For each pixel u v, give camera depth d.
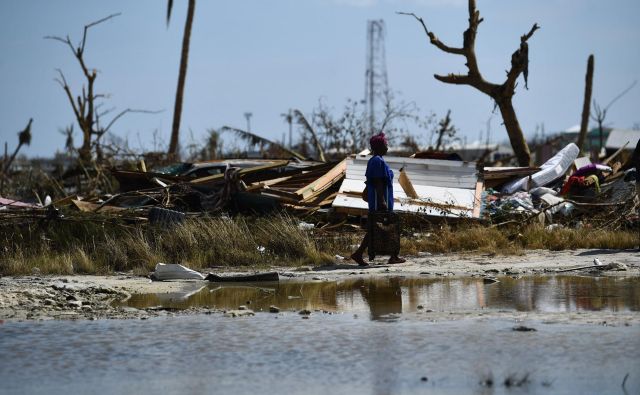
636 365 7.70
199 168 26.19
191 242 18.03
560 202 22.20
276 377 7.61
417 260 17.56
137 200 23.03
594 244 19.44
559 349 8.38
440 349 8.52
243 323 10.25
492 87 30.61
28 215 19.91
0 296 12.29
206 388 7.29
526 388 7.08
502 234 20.20
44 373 7.88
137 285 14.39
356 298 12.30
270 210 21.61
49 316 10.96
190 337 9.41
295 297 12.59
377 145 16.89
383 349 8.59
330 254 18.27
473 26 30.33
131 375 7.77
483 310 10.81
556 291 12.46
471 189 22.70
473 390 7.05
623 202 22.12
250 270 16.66
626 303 11.12
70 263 16.92
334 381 7.44
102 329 9.98
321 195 23.11
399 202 21.50
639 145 18.75
